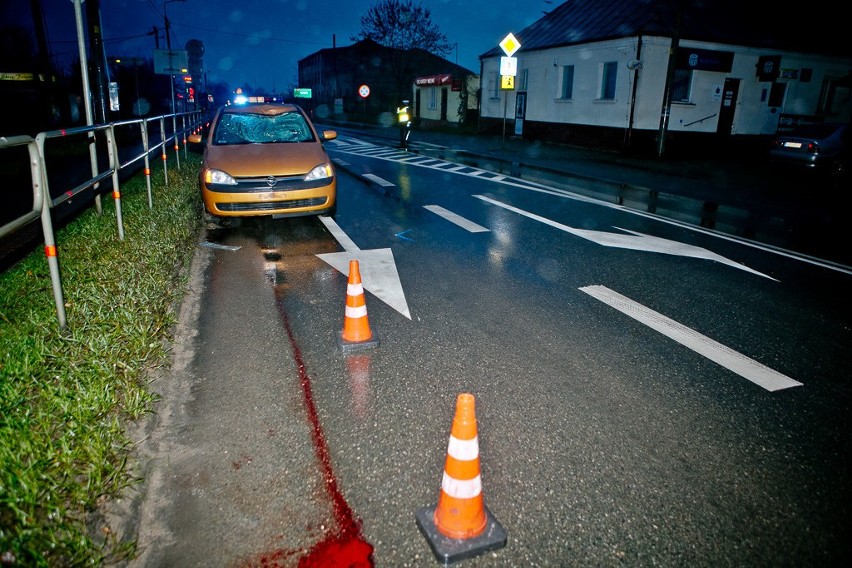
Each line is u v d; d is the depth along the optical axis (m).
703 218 9.41
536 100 24.53
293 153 7.81
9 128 23.19
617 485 2.78
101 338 3.63
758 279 6.10
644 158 18.59
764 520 2.57
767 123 22.30
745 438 3.20
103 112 14.35
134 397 3.19
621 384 3.77
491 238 7.68
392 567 2.27
